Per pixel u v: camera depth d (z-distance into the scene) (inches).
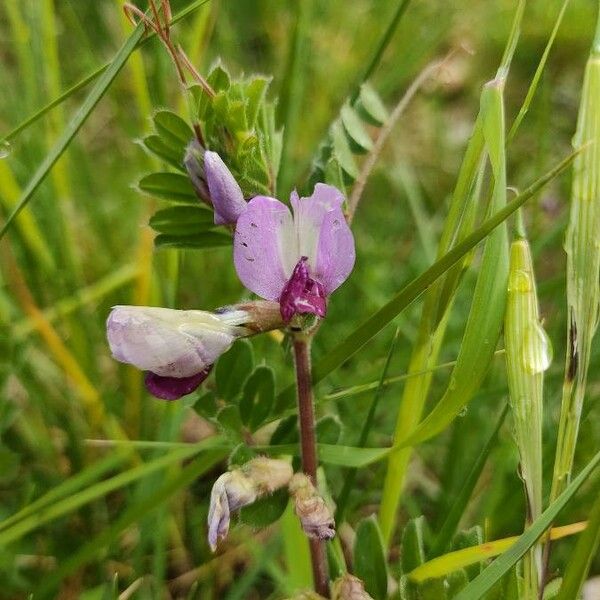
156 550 10.4
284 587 10.3
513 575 8.3
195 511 11.4
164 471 10.9
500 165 8.3
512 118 18.0
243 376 9.4
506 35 19.5
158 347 7.7
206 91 8.5
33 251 12.3
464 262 8.8
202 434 12.6
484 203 15.0
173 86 13.4
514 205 7.8
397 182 16.2
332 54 17.9
